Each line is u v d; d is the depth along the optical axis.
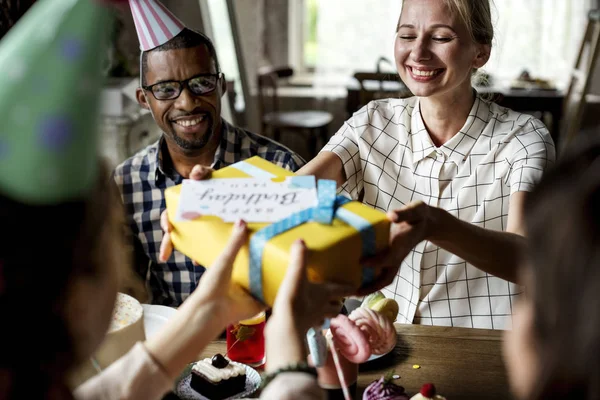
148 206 1.69
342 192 1.65
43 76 0.45
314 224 0.86
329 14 5.31
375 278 0.93
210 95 1.60
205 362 1.20
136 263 1.71
